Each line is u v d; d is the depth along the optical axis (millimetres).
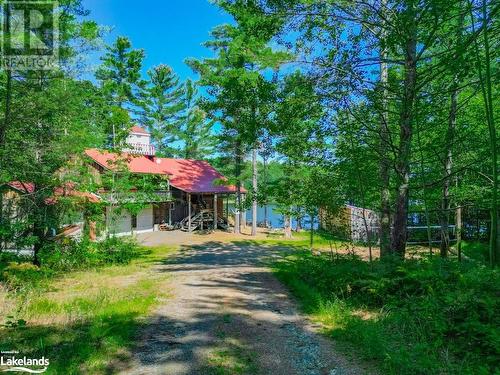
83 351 5055
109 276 12164
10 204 12641
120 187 18078
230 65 24625
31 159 12367
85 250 14344
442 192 12500
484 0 6336
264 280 11047
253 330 6195
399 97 8734
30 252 15406
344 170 9914
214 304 7918
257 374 4527
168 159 35312
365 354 5027
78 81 12758
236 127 10875
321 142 10023
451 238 19891
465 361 4324
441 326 5027
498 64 8172
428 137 10258
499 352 4188
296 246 22328
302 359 4980
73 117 12773
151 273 12750
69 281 11078
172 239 25984
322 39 9102
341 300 7645
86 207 15320
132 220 28750
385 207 10914
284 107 9211
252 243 24047
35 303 7711
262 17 8773
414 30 7492
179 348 5348
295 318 6934
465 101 9242
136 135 32312
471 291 5504
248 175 28750
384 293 7176
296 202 11797
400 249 9359
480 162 9227
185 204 34031
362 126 9273
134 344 5480
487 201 10062
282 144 10398
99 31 12688
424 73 8562
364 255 14945
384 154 9633
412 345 4863
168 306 7727
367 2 8469
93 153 24375
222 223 34750
